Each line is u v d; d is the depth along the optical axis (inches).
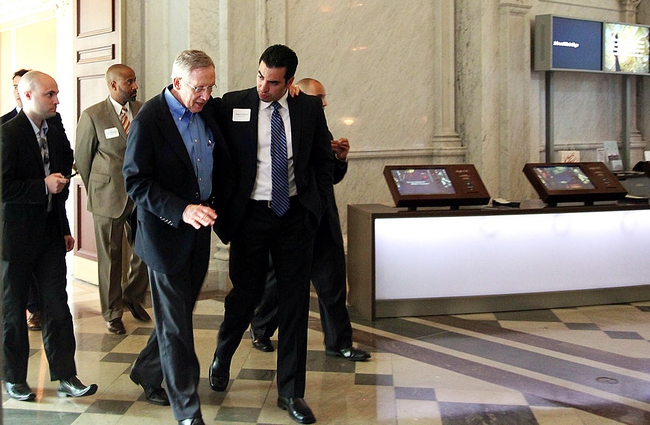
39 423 120.6
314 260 154.0
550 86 305.6
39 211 125.2
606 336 176.2
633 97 354.9
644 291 212.7
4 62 369.1
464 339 172.9
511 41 280.8
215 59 225.5
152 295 115.5
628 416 125.0
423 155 275.9
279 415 124.9
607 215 207.0
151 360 128.3
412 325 185.2
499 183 283.6
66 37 274.2
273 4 234.8
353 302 202.1
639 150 357.7
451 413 126.0
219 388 136.3
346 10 253.8
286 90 126.4
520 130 285.4
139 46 222.7
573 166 212.1
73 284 237.1
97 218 178.4
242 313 131.8
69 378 133.0
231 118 123.6
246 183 122.3
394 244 190.4
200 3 220.7
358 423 121.4
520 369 150.7
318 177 129.3
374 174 265.0
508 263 199.2
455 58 281.6
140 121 111.7
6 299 127.2
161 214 109.1
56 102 127.9
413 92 272.1
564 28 297.7
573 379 144.6
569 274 204.7
